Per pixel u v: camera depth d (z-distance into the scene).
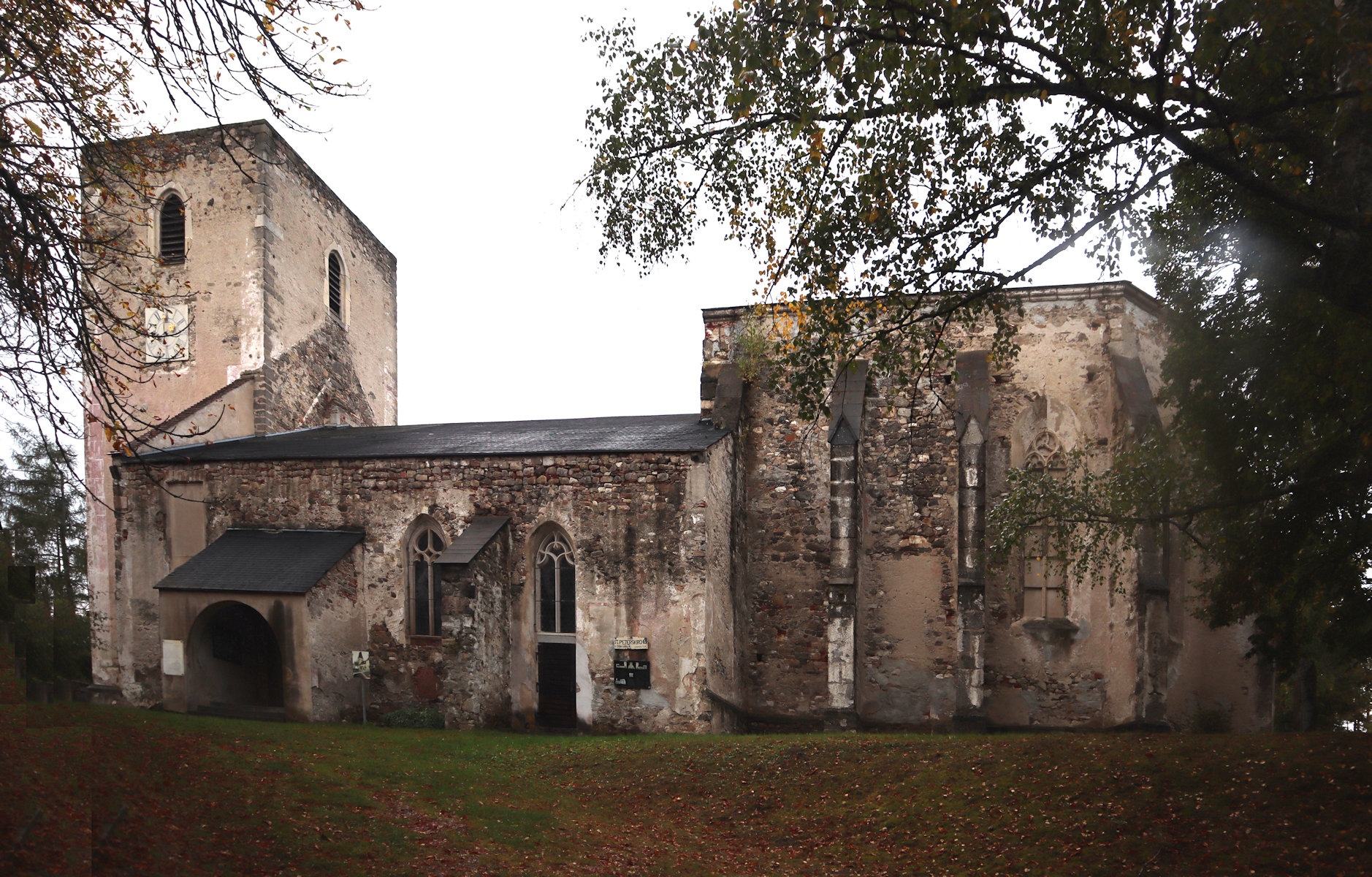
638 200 11.77
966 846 10.27
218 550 20.25
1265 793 9.98
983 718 18.78
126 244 12.60
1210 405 12.95
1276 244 11.29
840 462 19.81
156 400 26.84
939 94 9.27
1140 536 18.81
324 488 20.69
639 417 25.00
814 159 9.72
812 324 11.38
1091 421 20.61
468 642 17.58
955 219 10.26
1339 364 10.73
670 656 17.98
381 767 12.77
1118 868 8.99
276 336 26.98
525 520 19.23
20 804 8.14
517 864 9.23
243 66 8.78
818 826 11.55
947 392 21.38
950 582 20.86
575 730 18.62
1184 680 20.67
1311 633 12.81
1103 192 9.86
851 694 19.11
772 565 21.73
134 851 7.70
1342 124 8.61
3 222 8.85
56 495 28.88
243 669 20.55
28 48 9.60
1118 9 8.40
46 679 23.50
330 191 30.58
